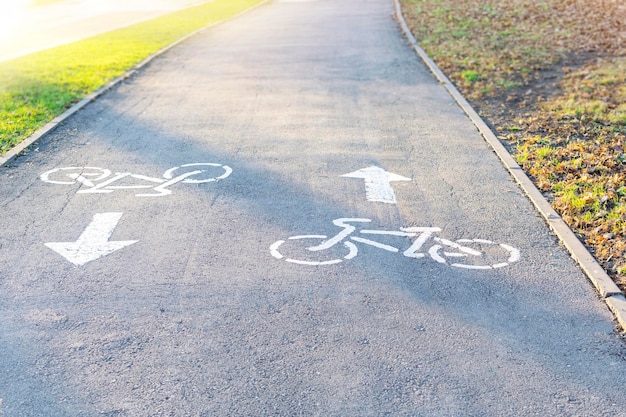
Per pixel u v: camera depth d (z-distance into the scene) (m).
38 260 5.95
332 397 4.10
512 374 4.34
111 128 10.24
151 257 5.98
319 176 8.10
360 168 8.39
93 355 4.55
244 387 4.21
